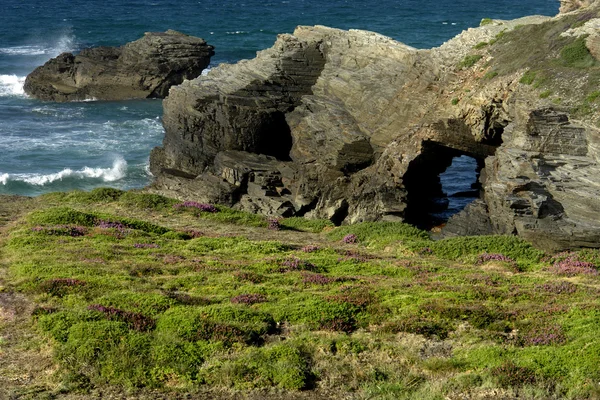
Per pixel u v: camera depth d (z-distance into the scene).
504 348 20.73
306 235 39.81
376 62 70.31
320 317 22.91
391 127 62.62
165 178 67.88
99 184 72.50
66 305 23.34
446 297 24.92
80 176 73.75
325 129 65.88
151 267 28.25
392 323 22.61
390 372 19.67
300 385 18.70
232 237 35.84
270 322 22.61
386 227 39.12
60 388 18.19
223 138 69.38
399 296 25.00
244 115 68.56
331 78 72.31
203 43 110.94
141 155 81.12
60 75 110.94
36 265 27.47
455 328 22.53
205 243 34.16
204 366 19.47
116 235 34.06
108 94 107.25
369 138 63.31
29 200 44.84
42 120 95.44
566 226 39.94
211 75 78.56
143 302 23.25
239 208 61.12
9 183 71.06
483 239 35.06
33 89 108.75
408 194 57.56
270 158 67.00
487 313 23.09
